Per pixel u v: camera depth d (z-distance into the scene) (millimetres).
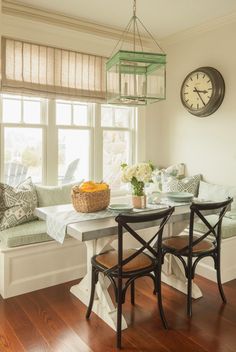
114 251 2414
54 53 3578
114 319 2273
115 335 2166
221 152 3727
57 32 3584
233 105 3570
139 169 2529
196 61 3957
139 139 4398
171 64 4301
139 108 4367
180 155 4250
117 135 4301
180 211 2510
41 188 3420
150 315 2416
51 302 2598
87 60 3828
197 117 3986
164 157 4508
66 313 2432
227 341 2096
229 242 2998
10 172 3523
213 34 3738
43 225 2979
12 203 2986
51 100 3686
